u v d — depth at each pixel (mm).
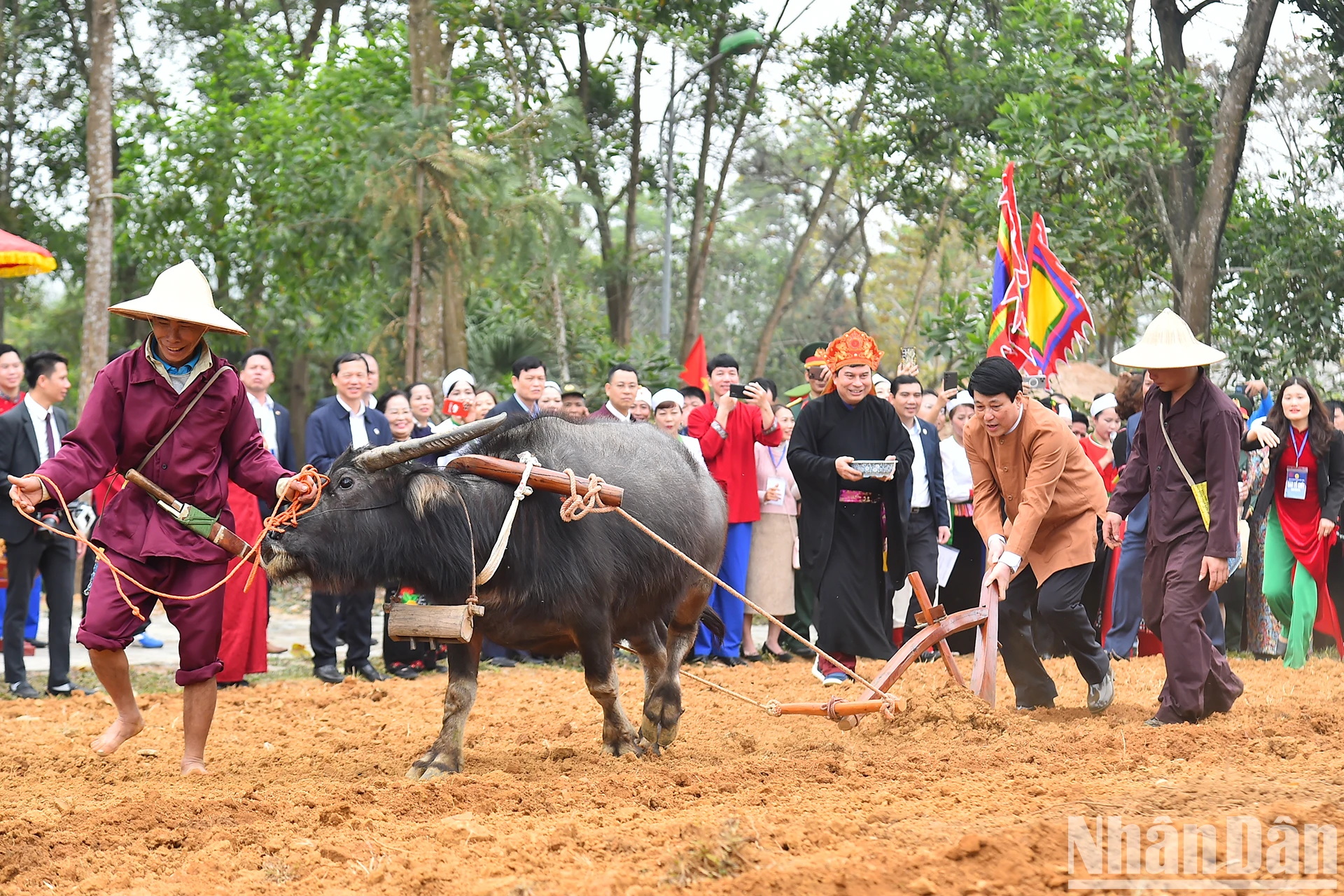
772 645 11820
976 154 20406
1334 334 19297
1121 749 6809
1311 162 20516
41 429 9492
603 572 6594
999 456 8086
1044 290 11727
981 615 7625
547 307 21406
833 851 4480
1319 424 11039
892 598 9422
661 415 11188
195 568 6508
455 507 6191
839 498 9305
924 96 26438
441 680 10336
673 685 7398
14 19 26734
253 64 23688
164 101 27703
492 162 15047
